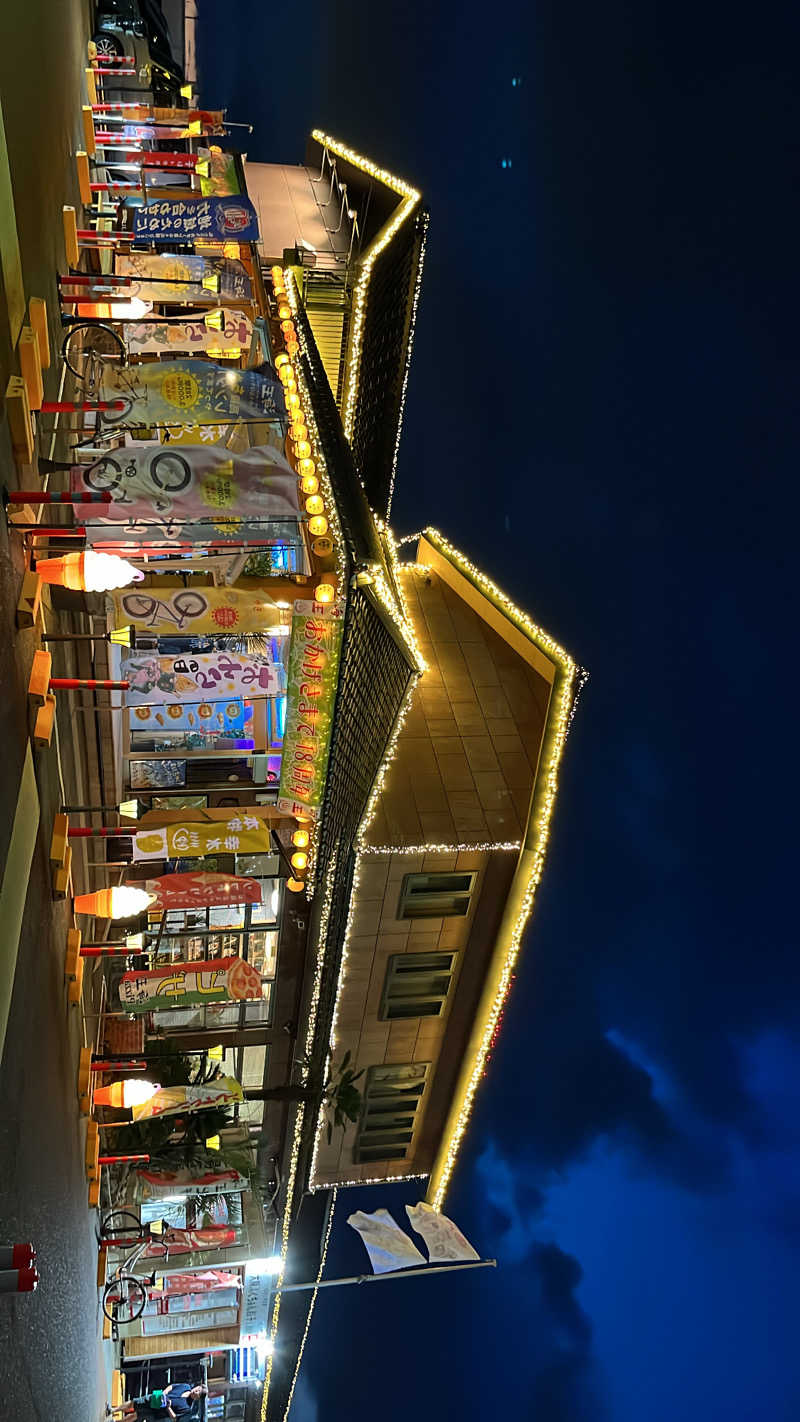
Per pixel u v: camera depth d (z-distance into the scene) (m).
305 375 18.69
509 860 19.88
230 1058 21.20
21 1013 9.05
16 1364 7.93
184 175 22.67
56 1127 11.43
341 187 27.62
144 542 11.53
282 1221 21.55
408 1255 17.98
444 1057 21.97
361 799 17.81
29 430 9.05
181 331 16.89
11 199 9.39
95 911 13.37
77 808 12.88
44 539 10.82
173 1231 21.03
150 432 11.58
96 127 23.12
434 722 21.14
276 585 15.58
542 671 21.27
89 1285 15.48
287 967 19.95
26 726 9.39
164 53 34.28
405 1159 23.02
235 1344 22.73
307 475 16.20
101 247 17.91
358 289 23.95
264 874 19.14
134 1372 25.33
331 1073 20.83
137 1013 17.81
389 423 28.88
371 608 15.12
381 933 20.20
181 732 16.12
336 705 15.33
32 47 11.52
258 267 22.06
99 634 14.33
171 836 14.48
